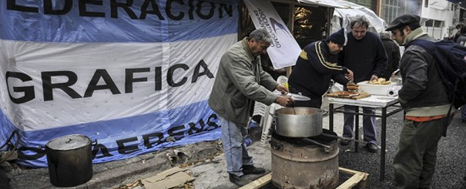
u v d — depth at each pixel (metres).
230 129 3.35
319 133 2.94
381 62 4.43
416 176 2.96
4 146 3.50
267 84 3.64
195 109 4.65
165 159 3.88
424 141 2.88
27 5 3.23
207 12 4.57
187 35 4.40
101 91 3.78
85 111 3.71
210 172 3.75
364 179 3.31
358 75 4.37
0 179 2.96
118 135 3.96
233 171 3.44
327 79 3.75
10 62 3.23
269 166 3.95
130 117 4.03
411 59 2.75
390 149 4.56
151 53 4.09
